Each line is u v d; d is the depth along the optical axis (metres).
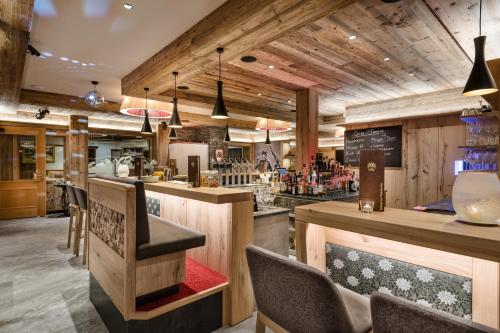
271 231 3.02
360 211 1.78
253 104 6.27
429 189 5.38
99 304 2.66
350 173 4.73
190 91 5.14
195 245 2.32
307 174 4.38
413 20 2.64
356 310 1.45
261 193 3.33
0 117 7.14
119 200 2.12
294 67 3.91
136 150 10.79
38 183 7.55
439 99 5.12
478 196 1.41
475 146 4.00
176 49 3.22
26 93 5.50
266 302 1.44
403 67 3.88
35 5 2.56
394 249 1.68
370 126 6.15
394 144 5.81
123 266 2.05
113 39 3.25
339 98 5.67
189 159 3.18
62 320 2.57
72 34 3.12
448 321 0.77
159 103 4.91
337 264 1.93
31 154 7.67
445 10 2.47
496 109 2.89
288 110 6.97
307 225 1.92
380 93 5.28
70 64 4.06
